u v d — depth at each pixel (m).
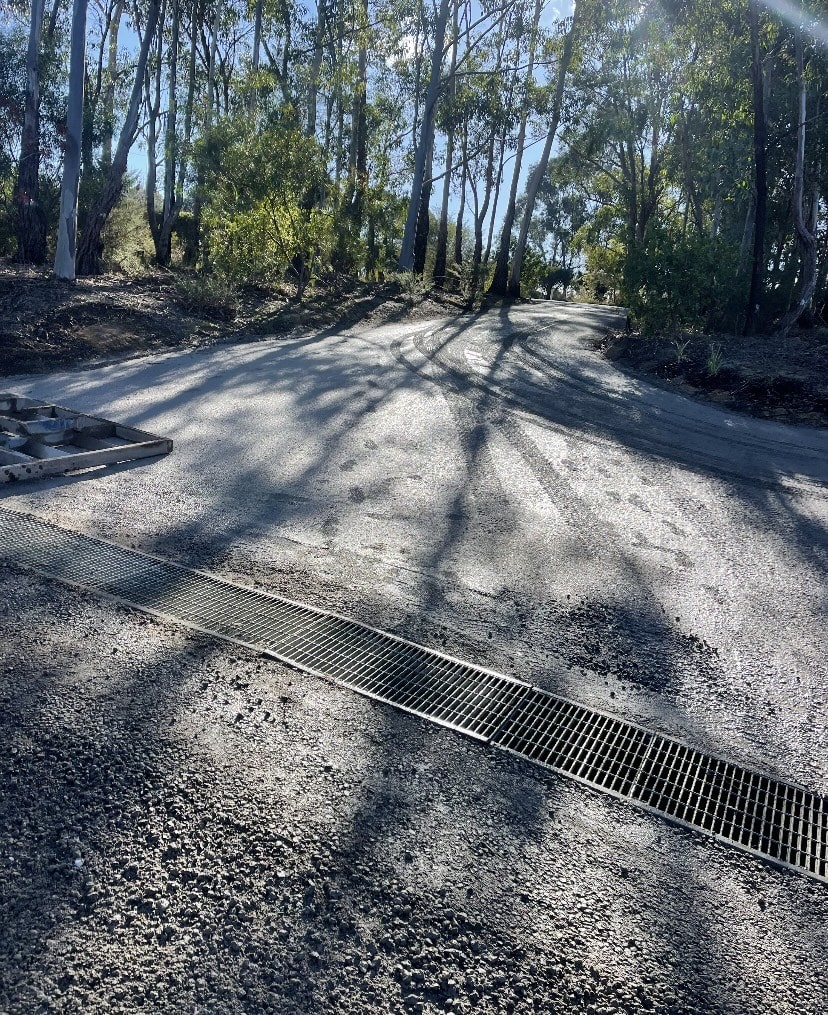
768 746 3.59
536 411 10.49
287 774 3.03
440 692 3.76
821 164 22.16
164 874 2.51
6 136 20.80
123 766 2.97
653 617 4.77
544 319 23.77
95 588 4.42
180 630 4.06
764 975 2.38
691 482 7.82
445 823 2.88
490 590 4.92
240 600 4.47
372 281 28.00
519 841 2.83
